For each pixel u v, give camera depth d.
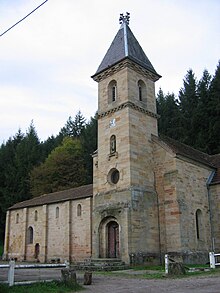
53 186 62.09
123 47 31.67
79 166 64.50
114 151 29.42
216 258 27.88
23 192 65.38
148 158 29.00
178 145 33.72
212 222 29.36
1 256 49.75
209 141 48.47
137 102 29.92
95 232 28.31
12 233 46.62
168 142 32.00
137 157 28.08
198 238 27.78
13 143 77.75
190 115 53.94
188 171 28.59
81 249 35.97
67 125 79.62
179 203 26.50
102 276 19.52
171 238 26.19
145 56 33.09
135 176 27.34
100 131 31.11
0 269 25.56
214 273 18.56
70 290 13.58
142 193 27.22
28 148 72.50
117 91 30.41
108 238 27.91
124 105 29.16
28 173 67.44
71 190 43.06
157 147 29.33
